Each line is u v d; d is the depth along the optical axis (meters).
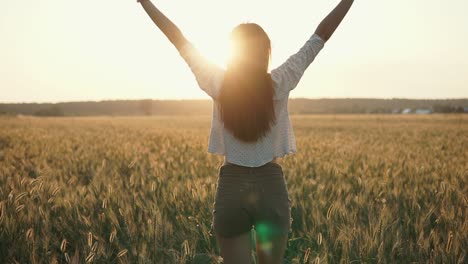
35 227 5.03
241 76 2.73
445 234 4.78
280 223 2.88
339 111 114.56
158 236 4.81
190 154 11.91
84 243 4.74
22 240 4.63
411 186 7.30
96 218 5.44
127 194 6.21
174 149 12.87
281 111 2.84
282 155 2.85
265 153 2.81
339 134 24.52
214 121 2.86
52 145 15.65
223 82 2.76
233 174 2.85
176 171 8.35
